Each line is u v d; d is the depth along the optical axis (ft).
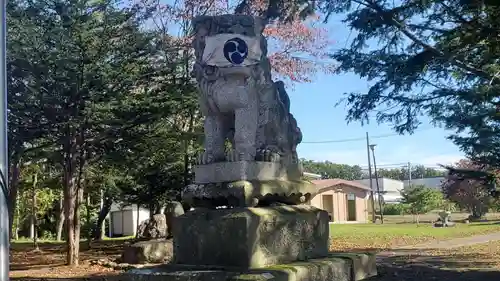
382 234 83.51
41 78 47.55
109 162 62.23
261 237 20.80
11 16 46.70
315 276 21.30
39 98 47.60
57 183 92.99
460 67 33.86
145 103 52.39
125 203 86.53
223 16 22.91
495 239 69.82
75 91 48.75
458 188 140.36
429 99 35.32
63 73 47.60
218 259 20.72
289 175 24.12
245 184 21.44
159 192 72.59
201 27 23.21
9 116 49.29
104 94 50.60
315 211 24.03
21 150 52.70
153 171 69.92
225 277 18.98
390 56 34.99
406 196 160.35
